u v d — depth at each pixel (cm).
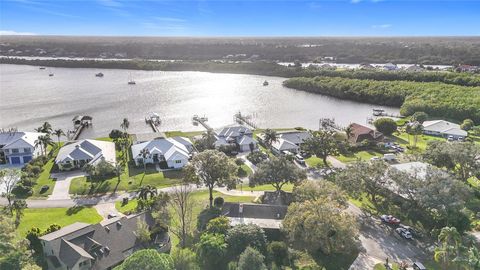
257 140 12812
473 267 4762
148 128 14588
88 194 8481
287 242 6325
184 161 10194
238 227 6050
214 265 5700
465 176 8512
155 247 6069
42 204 7944
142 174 9662
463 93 16888
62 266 5406
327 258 5894
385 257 5875
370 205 7650
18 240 5119
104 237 5875
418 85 19438
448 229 5231
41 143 10981
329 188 6862
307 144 10725
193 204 7412
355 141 12250
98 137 13325
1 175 8094
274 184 8612
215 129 13312
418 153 10269
